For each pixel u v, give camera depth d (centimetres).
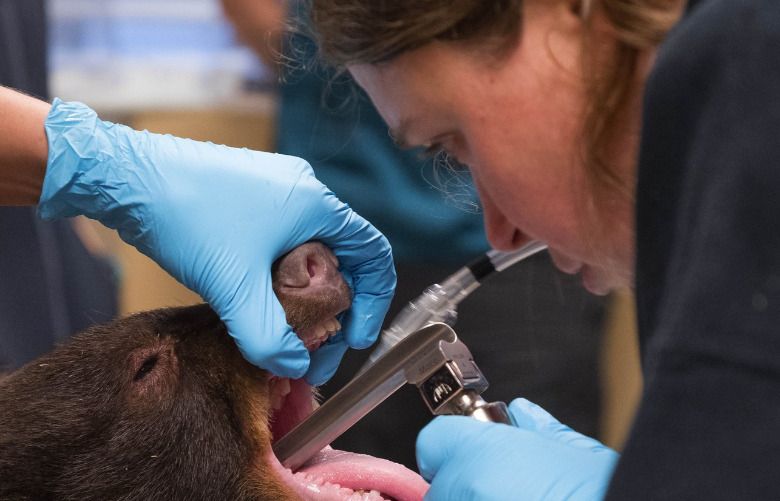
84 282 482
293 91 423
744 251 140
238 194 281
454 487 201
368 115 415
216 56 613
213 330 296
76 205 291
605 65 173
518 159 190
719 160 145
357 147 418
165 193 281
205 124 618
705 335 140
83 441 288
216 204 279
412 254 418
